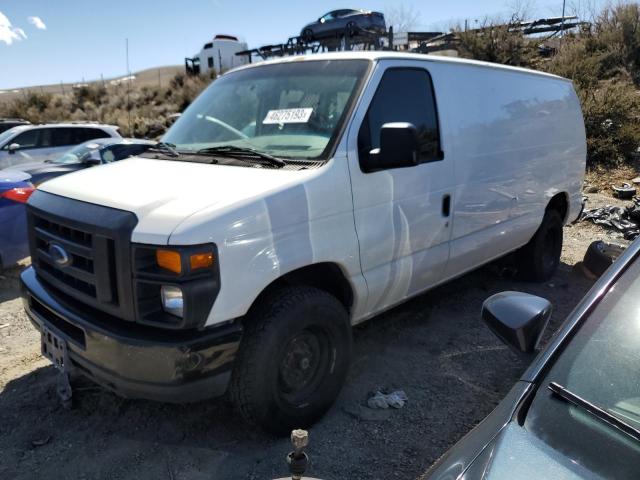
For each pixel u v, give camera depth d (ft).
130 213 9.11
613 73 53.88
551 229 19.70
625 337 5.82
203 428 11.05
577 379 5.65
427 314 16.76
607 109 38.70
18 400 12.05
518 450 5.08
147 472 9.84
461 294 18.49
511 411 5.61
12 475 9.78
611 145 36.86
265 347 9.66
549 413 5.41
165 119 80.48
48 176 27.20
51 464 10.06
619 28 57.06
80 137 42.09
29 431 11.00
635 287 6.22
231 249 8.99
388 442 10.72
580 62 52.54
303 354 10.61
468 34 61.41
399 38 74.90
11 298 18.49
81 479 9.70
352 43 73.41
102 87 118.52
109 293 9.22
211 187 9.81
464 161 14.24
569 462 4.89
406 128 10.61
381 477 9.79
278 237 9.70
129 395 9.39
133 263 8.84
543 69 54.95
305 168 10.56
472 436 5.71
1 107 108.37
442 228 13.70
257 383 9.70
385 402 11.84
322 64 12.70
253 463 10.03
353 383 12.79
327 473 9.84
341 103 11.55
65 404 11.38
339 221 10.79
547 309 6.74
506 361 13.93
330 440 10.73
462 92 14.47
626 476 4.69
